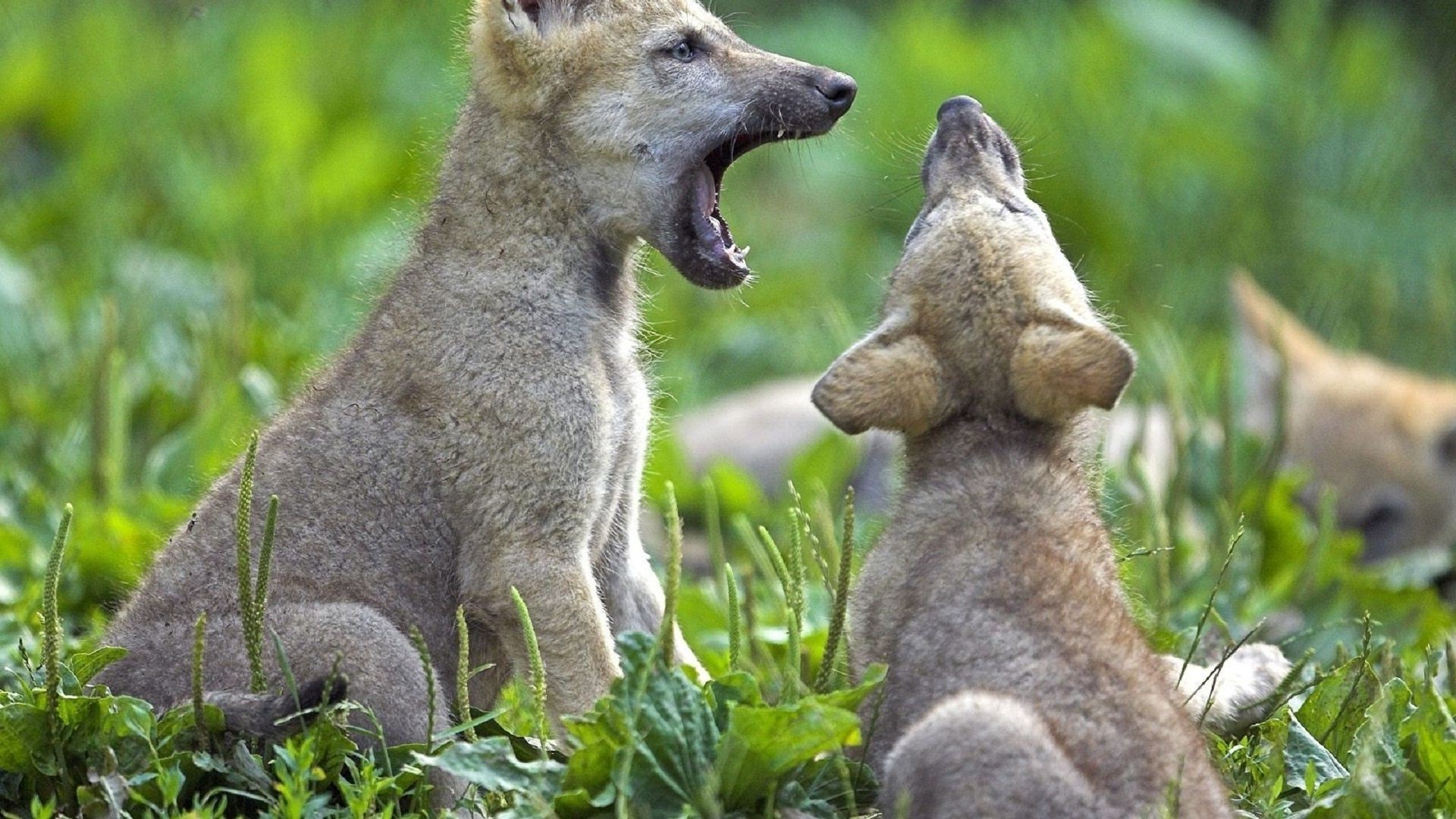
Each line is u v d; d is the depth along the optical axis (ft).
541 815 25.18
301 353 51.78
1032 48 82.58
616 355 32.86
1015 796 23.73
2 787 27.45
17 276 59.72
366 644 28.68
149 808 26.68
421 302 31.78
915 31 84.07
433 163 35.83
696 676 30.42
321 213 69.21
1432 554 49.90
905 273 30.73
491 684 32.27
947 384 29.96
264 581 27.55
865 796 27.30
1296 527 43.70
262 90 75.87
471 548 31.04
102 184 71.15
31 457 48.60
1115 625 27.04
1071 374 28.91
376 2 86.43
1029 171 42.34
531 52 32.63
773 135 34.65
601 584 33.35
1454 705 30.63
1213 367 55.83
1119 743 24.73
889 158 78.07
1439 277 71.61
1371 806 25.98
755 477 57.16
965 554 28.27
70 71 78.13
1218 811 24.72
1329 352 63.77
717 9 92.73
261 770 26.84
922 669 27.17
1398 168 80.02
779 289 72.23
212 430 45.88
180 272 63.67
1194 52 82.17
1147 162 77.20
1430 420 58.23
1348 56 82.43
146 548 38.60
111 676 29.27
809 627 34.86
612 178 33.19
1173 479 41.24
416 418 31.09
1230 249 75.77
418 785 27.32
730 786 25.91
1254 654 32.78
